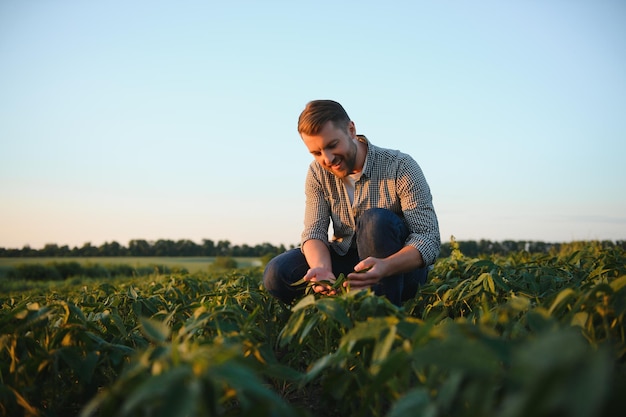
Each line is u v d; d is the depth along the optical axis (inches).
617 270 91.4
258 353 60.2
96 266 754.2
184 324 72.6
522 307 51.6
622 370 51.1
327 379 59.7
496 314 66.6
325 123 101.1
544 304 63.8
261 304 99.3
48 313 72.7
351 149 106.0
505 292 97.3
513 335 59.6
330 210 121.6
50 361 67.1
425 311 97.5
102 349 72.6
